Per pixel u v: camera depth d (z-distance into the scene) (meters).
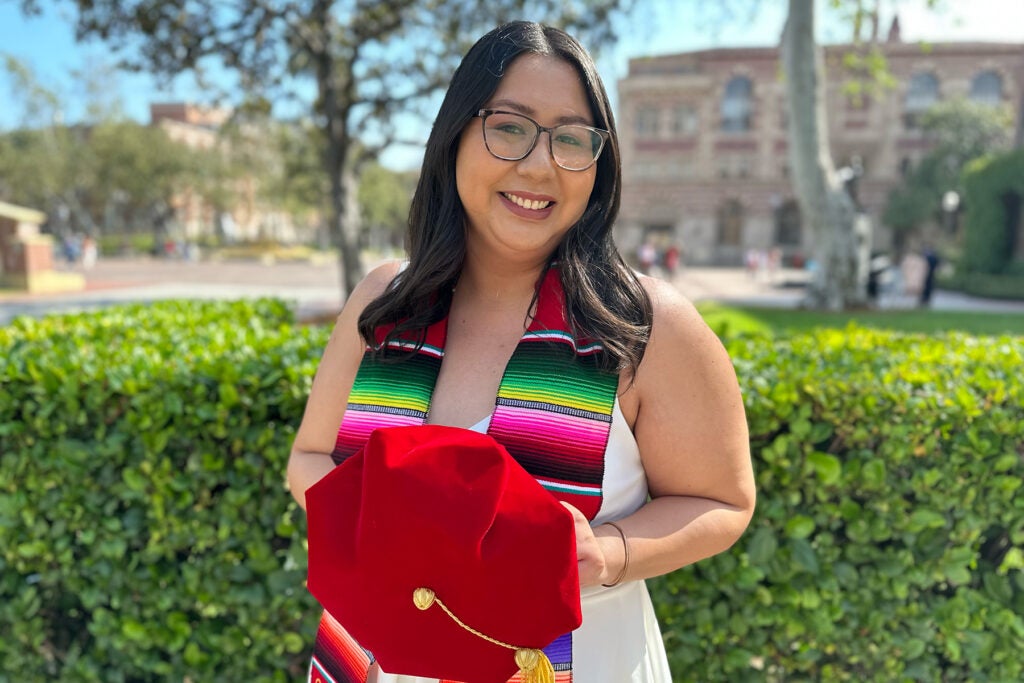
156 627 2.25
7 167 40.06
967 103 39.41
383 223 54.34
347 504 1.12
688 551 1.23
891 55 42.28
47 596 2.42
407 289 1.33
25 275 19.39
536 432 1.21
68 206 47.19
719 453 1.26
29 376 2.25
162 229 48.66
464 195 1.30
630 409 1.26
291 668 2.30
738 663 2.10
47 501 2.23
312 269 35.31
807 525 1.96
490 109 1.24
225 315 4.49
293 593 2.20
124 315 4.32
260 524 2.20
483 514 1.01
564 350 1.24
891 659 2.05
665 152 46.34
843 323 11.34
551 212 1.28
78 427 2.22
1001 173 21.64
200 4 10.07
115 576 2.24
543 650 1.21
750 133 45.19
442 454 1.05
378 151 12.69
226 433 2.15
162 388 2.16
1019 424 1.93
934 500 1.97
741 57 44.75
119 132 39.91
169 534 2.20
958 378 2.21
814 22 12.05
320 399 1.51
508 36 1.27
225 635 2.23
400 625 1.08
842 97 43.94
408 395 1.32
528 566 1.03
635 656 1.32
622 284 1.28
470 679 1.09
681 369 1.25
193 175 43.09
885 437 1.98
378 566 1.05
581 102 1.26
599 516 1.26
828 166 13.02
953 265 26.08
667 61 45.72
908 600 2.06
